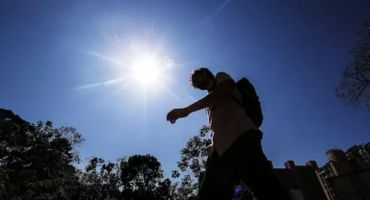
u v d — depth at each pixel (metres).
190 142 24.92
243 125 1.78
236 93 1.97
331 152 38.75
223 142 1.80
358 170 35.72
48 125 46.34
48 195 34.72
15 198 31.30
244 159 1.72
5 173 33.38
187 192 27.56
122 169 60.22
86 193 47.25
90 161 52.25
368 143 35.97
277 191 1.69
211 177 1.84
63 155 45.66
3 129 44.00
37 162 42.44
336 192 36.84
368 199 34.03
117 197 54.00
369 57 18.16
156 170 61.31
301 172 44.59
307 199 41.25
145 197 55.31
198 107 1.92
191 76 2.26
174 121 2.01
